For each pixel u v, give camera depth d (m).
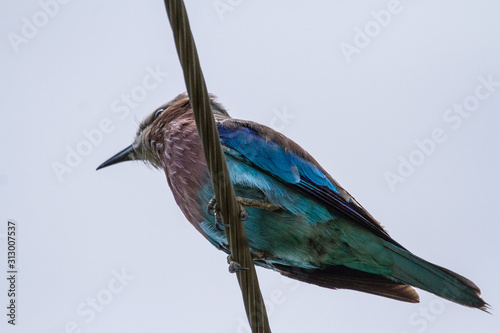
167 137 12.80
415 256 12.18
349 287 12.84
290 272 13.03
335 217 12.29
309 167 12.41
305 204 12.27
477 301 12.12
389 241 12.27
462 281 12.10
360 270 12.74
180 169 12.45
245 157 12.33
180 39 9.30
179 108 13.25
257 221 12.24
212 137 9.68
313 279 12.98
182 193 12.48
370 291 12.77
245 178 12.24
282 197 12.20
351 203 12.25
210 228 12.38
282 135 12.63
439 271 12.14
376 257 12.33
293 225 12.26
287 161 12.33
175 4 9.18
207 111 9.57
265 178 12.28
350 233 12.28
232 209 9.99
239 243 10.09
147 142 13.66
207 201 12.19
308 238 12.34
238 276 10.18
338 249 12.41
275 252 12.61
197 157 12.30
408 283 12.41
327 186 12.34
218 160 9.80
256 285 10.18
